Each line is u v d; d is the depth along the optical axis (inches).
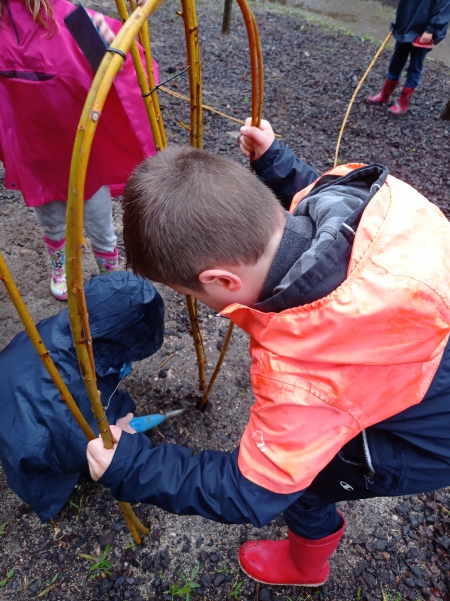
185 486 30.4
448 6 118.5
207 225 26.7
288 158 43.3
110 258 69.6
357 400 27.4
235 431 61.4
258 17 203.9
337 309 24.3
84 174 17.5
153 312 51.3
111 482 31.2
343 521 44.1
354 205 29.8
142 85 34.0
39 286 76.3
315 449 27.5
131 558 50.5
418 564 51.5
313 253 26.9
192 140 40.1
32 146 52.6
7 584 48.2
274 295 27.7
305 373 26.7
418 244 24.9
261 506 28.9
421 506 56.0
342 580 50.3
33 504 47.4
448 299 24.0
